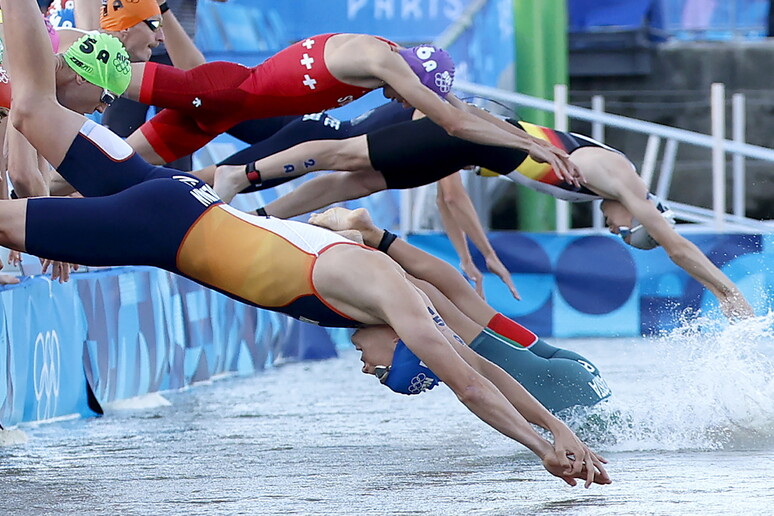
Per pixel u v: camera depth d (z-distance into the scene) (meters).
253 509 12.51
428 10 45.06
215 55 33.66
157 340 26.23
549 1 44.12
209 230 13.93
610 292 41.00
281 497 13.27
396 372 13.69
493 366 13.48
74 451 17.48
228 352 30.81
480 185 40.72
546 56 44.38
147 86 17.25
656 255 40.84
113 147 14.88
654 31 51.47
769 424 18.17
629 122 39.28
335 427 20.08
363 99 35.59
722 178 39.81
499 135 16.84
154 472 15.32
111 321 24.06
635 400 20.66
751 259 39.44
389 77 16.69
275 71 17.33
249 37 42.38
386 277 12.98
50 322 21.53
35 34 15.06
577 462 12.84
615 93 50.81
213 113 17.72
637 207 19.09
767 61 51.75
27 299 20.64
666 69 51.66
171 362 26.98
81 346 22.73
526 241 40.97
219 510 12.47
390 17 45.22
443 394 25.52
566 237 41.06
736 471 14.62
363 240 17.06
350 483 14.26
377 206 40.19
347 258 13.18
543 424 13.18
